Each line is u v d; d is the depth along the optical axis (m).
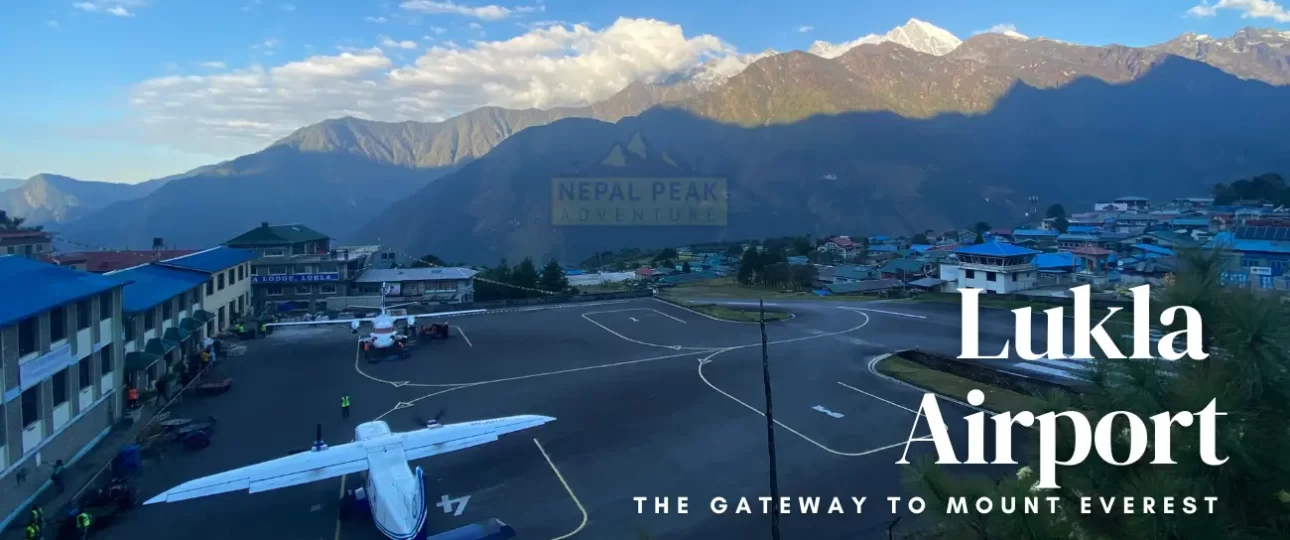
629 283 101.62
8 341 23.88
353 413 35.84
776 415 34.34
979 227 147.25
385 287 82.12
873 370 43.62
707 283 105.25
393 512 20.17
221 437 32.03
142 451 30.09
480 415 35.28
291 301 79.31
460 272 87.81
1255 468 5.50
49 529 23.09
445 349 51.66
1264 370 5.62
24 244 65.12
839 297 81.44
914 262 95.81
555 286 87.75
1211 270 6.32
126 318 35.38
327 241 88.94
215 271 53.44
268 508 24.39
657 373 43.56
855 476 26.55
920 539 21.23
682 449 29.84
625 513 23.84
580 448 30.16
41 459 25.81
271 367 45.84
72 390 28.72
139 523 23.31
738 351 50.09
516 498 25.08
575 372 44.16
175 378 40.00
